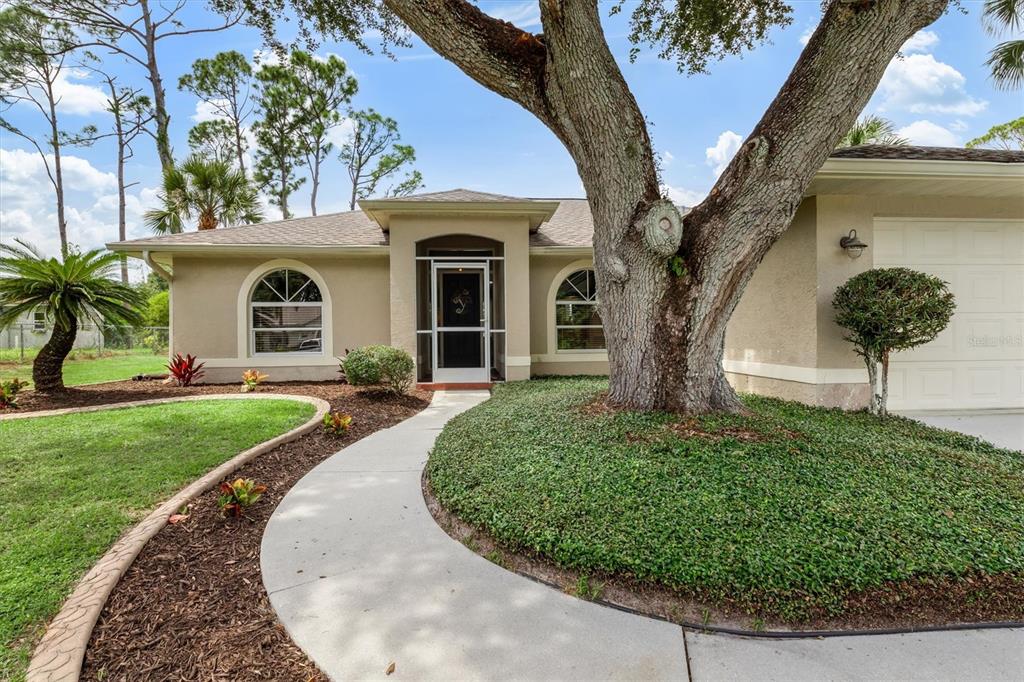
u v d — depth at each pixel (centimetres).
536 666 218
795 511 312
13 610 251
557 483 369
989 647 230
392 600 269
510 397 793
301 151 2903
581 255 1145
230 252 1042
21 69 2359
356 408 777
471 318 1188
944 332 725
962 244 721
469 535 345
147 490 413
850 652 227
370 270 1118
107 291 853
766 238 492
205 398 836
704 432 460
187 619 256
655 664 219
